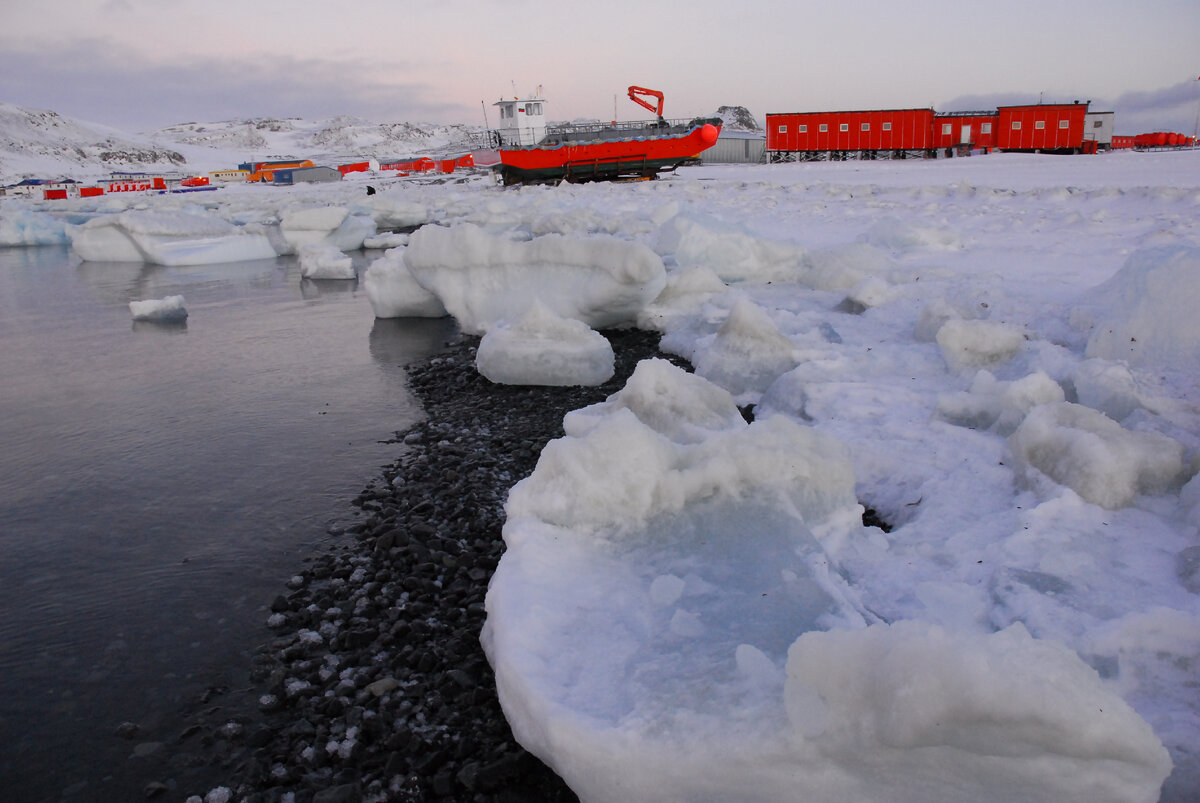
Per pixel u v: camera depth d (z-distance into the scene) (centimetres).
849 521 332
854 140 4509
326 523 443
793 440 339
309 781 251
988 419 459
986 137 4362
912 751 179
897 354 608
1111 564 297
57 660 327
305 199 3291
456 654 308
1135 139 6812
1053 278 816
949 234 1091
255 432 607
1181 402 410
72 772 263
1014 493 369
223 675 311
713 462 320
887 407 504
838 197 1834
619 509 311
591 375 667
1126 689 234
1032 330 611
